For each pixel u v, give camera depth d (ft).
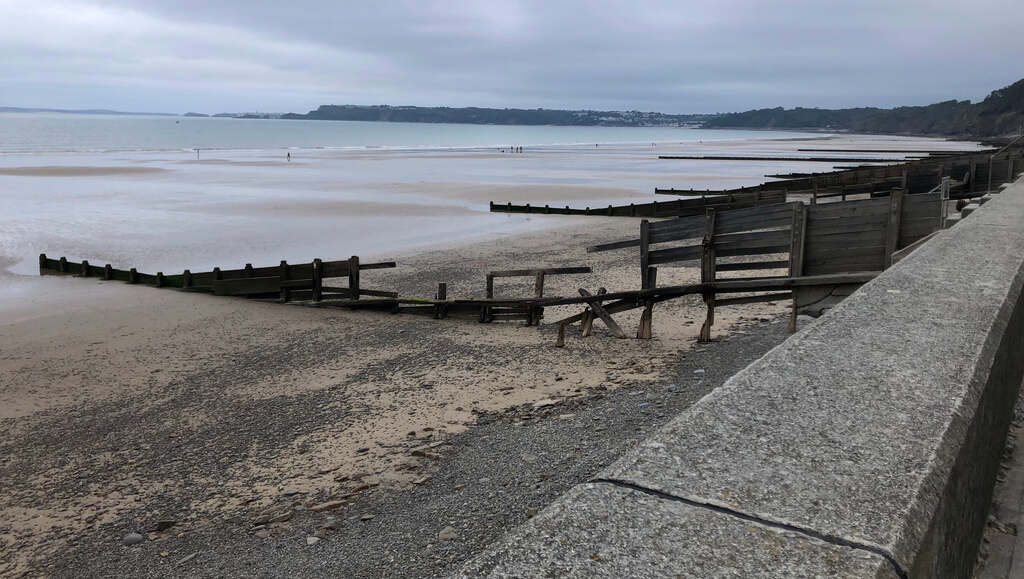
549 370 40.65
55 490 30.07
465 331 53.78
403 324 57.31
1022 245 19.33
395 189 179.32
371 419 34.88
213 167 253.85
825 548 4.91
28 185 175.42
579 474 24.31
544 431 29.73
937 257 17.24
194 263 87.61
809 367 8.83
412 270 81.66
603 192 176.96
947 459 6.31
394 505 24.58
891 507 5.44
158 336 55.93
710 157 365.20
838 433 6.81
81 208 133.59
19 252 92.07
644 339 46.29
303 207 139.44
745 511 5.43
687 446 6.59
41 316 62.39
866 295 13.03
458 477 26.18
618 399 33.01
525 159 342.23
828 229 39.81
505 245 97.96
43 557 24.22
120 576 22.27
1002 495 12.04
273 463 30.60
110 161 281.13
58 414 39.86
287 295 66.18
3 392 43.60
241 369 46.88
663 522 5.30
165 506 27.43
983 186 104.73
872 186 115.44
